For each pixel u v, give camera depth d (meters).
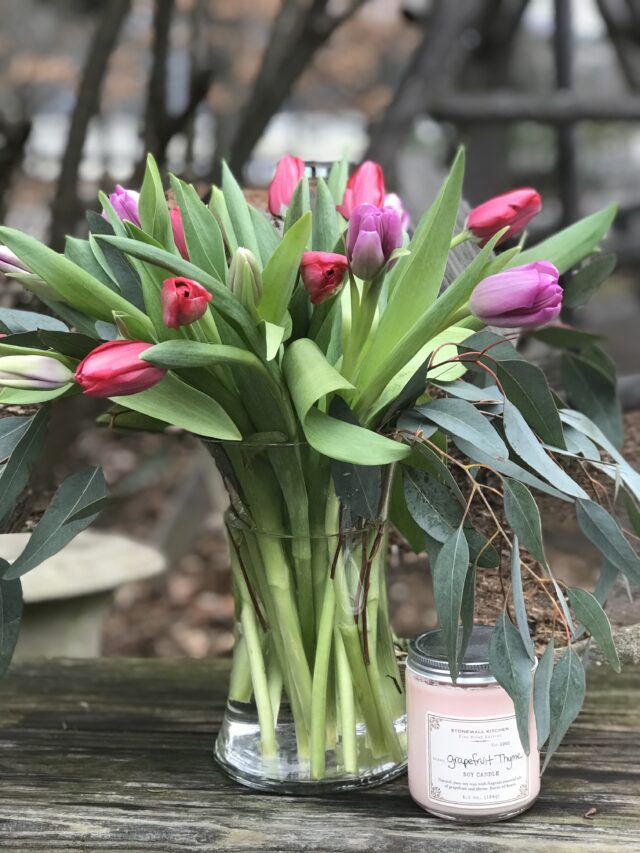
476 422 0.66
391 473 0.71
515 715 0.67
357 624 0.73
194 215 0.67
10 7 3.97
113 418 0.74
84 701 0.96
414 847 0.69
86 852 0.70
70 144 1.57
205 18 1.77
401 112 1.98
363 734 0.76
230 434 0.65
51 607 1.23
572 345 0.89
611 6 2.64
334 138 5.13
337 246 0.69
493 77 2.94
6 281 1.10
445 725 0.71
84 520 0.70
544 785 0.78
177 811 0.74
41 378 0.64
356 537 0.71
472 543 0.67
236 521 0.73
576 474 0.89
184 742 0.87
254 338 0.64
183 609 2.62
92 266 0.71
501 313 0.63
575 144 2.75
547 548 1.43
